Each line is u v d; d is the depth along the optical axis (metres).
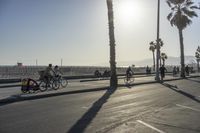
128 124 11.87
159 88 28.38
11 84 33.06
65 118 13.05
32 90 23.72
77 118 13.05
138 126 11.53
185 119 12.98
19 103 17.94
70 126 11.48
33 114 14.02
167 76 53.62
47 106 16.59
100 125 11.66
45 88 25.64
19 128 11.13
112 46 30.12
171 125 11.77
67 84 31.16
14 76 46.69
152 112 14.67
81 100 19.19
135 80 39.12
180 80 43.03
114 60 30.09
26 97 19.67
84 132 10.57
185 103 17.97
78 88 26.39
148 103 17.83
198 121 12.56
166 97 20.94
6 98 18.83
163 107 16.30
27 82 23.55
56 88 26.44
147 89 27.23
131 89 27.19
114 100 19.16
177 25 54.09
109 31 30.27
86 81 38.31
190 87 30.03
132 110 15.23
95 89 26.12
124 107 16.20
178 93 23.69
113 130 10.86
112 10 30.64
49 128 11.13
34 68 50.91
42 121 12.38
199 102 18.45
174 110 15.35
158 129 11.05
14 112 14.59
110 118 13.06
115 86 29.66
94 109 15.52
